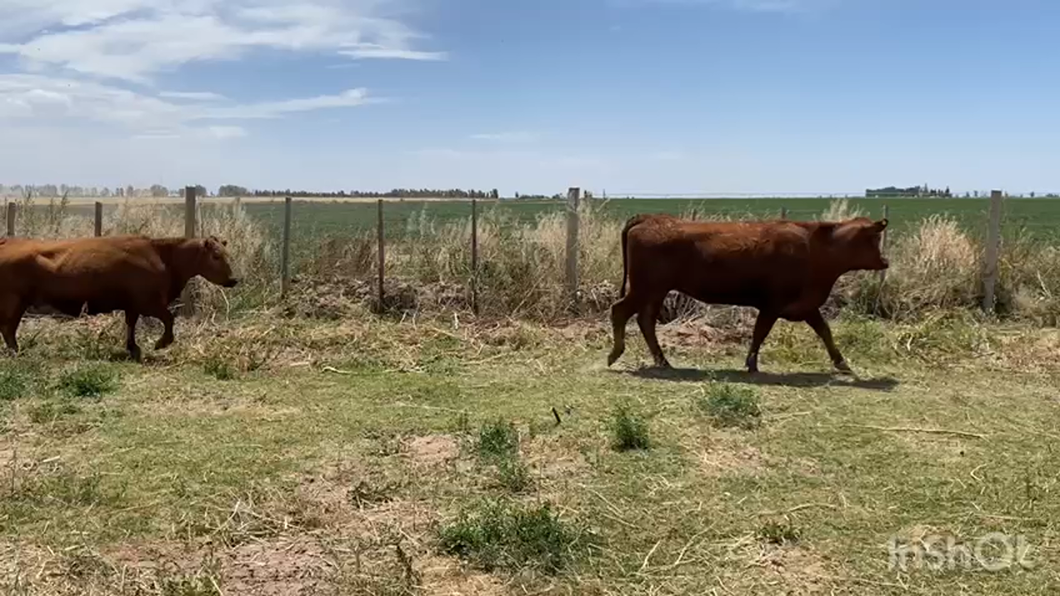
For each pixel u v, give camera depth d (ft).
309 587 14.48
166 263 32.86
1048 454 21.91
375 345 34.60
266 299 41.42
